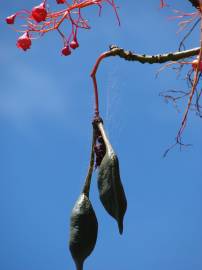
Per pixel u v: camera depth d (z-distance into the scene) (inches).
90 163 118.1
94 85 128.5
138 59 136.9
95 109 124.6
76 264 112.8
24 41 145.1
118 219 110.2
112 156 112.6
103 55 132.3
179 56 139.6
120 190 110.9
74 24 148.5
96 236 114.0
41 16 138.5
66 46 149.0
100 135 118.9
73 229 113.4
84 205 115.1
